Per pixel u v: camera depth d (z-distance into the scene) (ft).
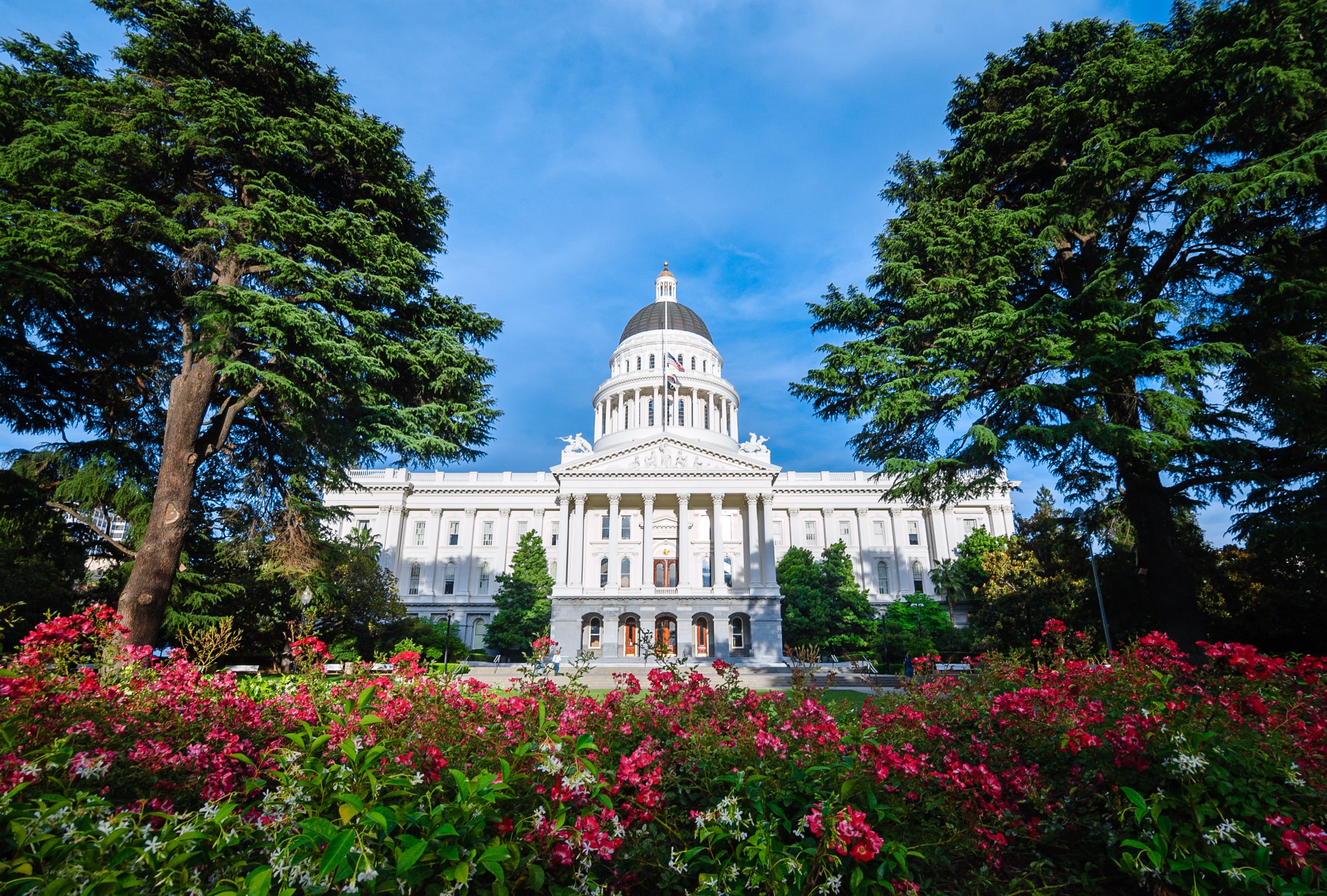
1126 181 64.23
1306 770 19.80
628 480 212.84
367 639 139.85
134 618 59.41
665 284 338.95
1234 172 57.72
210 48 69.92
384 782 14.80
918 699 33.19
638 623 199.21
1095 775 21.81
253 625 109.29
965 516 268.82
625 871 16.66
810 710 25.46
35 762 17.07
